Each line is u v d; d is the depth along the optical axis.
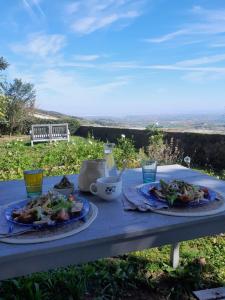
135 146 8.52
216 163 5.79
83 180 1.53
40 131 11.21
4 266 0.97
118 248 1.12
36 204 1.24
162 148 6.02
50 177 1.89
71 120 15.31
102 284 2.09
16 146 9.78
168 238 1.20
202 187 1.53
